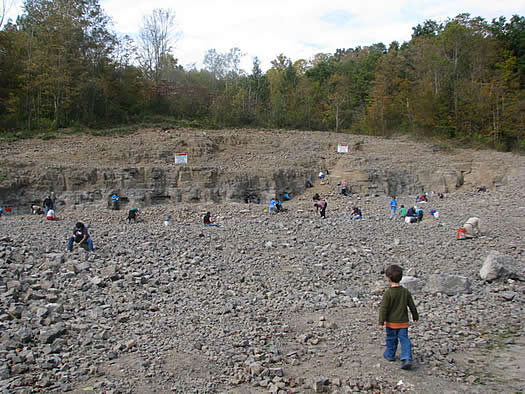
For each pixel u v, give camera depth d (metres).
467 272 14.23
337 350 8.09
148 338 8.70
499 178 41.41
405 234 21.70
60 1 51.09
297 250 18.02
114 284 11.88
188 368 7.38
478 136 52.09
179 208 31.84
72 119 49.25
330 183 39.94
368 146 48.56
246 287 12.91
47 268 12.62
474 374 6.93
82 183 34.03
